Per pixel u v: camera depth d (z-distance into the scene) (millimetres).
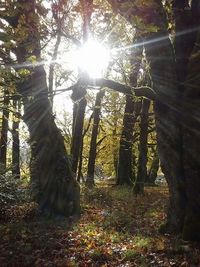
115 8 10680
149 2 10336
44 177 16828
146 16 11305
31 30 11109
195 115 11789
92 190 23703
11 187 16797
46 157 16938
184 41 12609
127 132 30547
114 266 9570
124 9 10688
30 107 16844
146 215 16734
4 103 14781
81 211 17422
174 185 12305
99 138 50531
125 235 12727
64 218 16125
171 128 12266
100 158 51906
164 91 12133
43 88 16047
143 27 10062
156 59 12102
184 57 12531
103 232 13227
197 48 12109
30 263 10164
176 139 12250
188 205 11852
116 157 47469
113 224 14727
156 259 9852
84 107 25891
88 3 10875
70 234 12992
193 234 11523
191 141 11812
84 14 11102
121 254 10430
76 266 9711
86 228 13945
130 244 11430
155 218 15945
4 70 12422
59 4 10805
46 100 17125
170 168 12359
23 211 16141
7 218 15477
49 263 9984
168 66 12109
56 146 17109
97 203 20516
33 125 17000
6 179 16891
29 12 11094
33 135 17062
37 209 16297
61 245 11633
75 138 25812
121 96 33875
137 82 26188
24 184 18766
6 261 10406
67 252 10922
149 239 11750
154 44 11945
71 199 16672
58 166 16922
